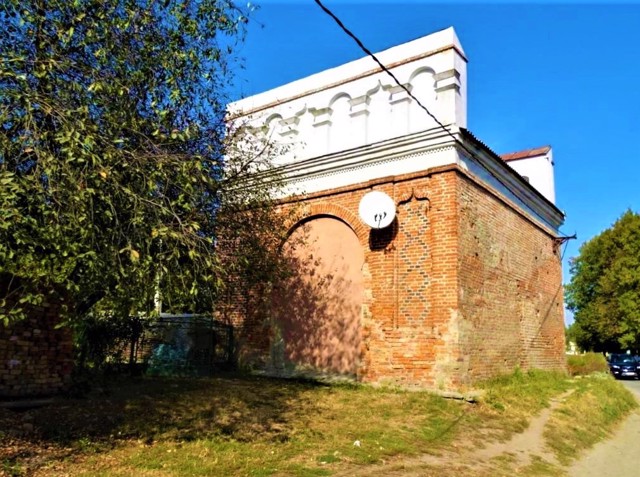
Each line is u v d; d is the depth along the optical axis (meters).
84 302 6.80
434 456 7.59
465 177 12.78
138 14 7.23
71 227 5.11
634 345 42.91
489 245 13.75
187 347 13.84
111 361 11.38
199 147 8.93
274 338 14.90
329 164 14.29
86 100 6.11
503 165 14.48
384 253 13.01
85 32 6.66
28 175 5.24
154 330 12.90
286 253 14.80
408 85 13.32
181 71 7.74
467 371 11.88
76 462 5.73
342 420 9.03
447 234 12.11
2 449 5.75
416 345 12.14
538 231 17.66
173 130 6.85
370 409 9.98
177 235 5.66
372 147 13.45
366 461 6.84
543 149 20.19
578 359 24.41
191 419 8.10
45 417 7.12
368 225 13.27
